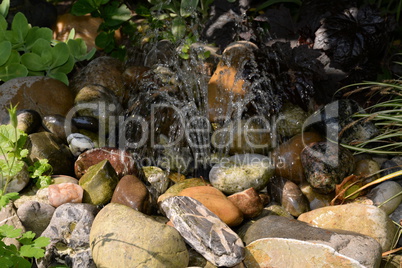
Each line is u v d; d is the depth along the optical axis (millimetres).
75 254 2598
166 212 2658
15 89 3525
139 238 2412
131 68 3924
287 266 2457
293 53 3611
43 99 3547
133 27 4559
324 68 3762
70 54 3969
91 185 2898
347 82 3723
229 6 4199
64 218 2662
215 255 2455
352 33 3715
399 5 4387
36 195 2885
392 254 2768
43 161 3057
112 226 2484
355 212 2824
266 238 2594
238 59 3656
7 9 4039
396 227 2941
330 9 3861
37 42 3791
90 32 4539
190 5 4227
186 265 2490
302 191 3217
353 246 2469
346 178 3098
